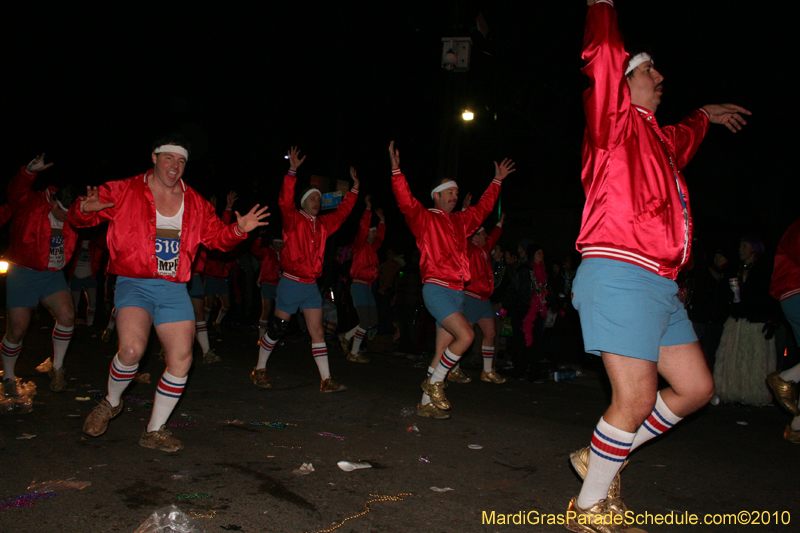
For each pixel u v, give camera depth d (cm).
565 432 518
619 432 290
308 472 379
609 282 289
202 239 430
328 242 1520
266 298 970
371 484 364
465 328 528
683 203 297
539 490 369
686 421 582
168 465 379
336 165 1609
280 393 631
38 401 533
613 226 291
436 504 338
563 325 900
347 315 1134
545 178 1761
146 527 286
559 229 1655
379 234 1013
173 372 411
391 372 826
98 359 773
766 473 423
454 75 1044
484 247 799
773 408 664
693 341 312
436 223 558
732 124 378
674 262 292
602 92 280
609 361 293
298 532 293
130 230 404
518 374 812
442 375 541
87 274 1046
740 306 675
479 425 529
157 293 410
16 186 541
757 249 678
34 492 326
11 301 558
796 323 531
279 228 1170
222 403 568
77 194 561
